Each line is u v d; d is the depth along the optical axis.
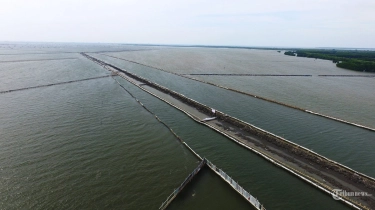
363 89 109.69
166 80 126.12
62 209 33.94
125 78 126.88
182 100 86.44
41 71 144.12
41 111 70.69
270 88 109.62
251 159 47.72
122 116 69.00
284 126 63.59
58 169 42.66
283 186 39.81
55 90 96.56
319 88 110.62
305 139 56.06
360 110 78.06
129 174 42.06
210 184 40.47
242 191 37.28
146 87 107.44
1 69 147.12
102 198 36.19
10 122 61.88
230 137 56.22
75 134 56.19
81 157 46.69
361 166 45.31
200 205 35.66
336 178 40.94
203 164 45.22
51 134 55.75
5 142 51.25
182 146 52.81
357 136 57.97
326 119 69.00
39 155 46.78
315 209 35.00
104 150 49.59
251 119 68.69
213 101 87.06
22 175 40.72
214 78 133.50
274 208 35.19
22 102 79.19
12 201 35.03
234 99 89.88
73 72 142.75
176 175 42.34
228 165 45.69
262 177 42.12
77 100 82.75
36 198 35.75
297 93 100.31
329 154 49.53
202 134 58.88
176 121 67.06
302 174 41.94
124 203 35.38
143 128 61.25
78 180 39.97
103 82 115.19
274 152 49.41
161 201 35.97
